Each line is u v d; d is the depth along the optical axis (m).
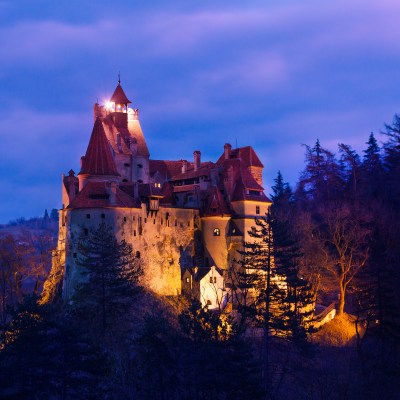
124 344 65.19
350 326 80.81
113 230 77.44
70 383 46.28
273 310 65.62
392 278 72.31
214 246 89.31
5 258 87.62
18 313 48.56
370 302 69.88
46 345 45.41
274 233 62.72
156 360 48.75
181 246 87.50
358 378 67.06
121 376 59.03
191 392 50.78
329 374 67.56
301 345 60.78
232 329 50.88
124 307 69.75
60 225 92.00
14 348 44.59
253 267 63.56
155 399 51.25
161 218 85.44
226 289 83.69
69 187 90.88
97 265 69.25
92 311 69.50
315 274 85.75
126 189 84.38
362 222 89.69
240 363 48.72
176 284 84.88
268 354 65.38
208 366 47.28
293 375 67.00
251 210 90.62
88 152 86.06
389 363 67.19
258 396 47.28
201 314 49.50
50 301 82.94
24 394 43.94
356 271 83.06
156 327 50.16
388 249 77.56
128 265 78.50
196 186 92.69
